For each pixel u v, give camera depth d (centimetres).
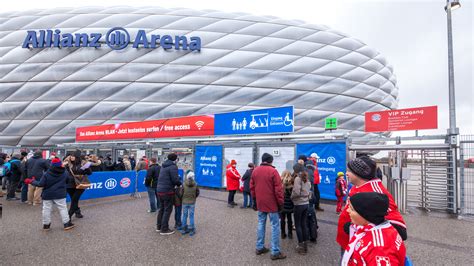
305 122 2492
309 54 2617
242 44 2527
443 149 786
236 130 1088
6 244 435
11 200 830
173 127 1330
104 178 895
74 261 367
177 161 1306
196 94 2420
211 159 1180
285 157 963
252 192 416
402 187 760
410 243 467
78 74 2381
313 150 902
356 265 153
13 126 2377
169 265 358
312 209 464
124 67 2395
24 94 2381
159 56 2425
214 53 2475
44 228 512
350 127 2661
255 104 2455
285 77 2516
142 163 1047
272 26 2639
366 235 151
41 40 2389
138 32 2378
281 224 487
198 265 359
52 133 2361
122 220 600
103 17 2492
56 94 2367
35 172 738
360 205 152
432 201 789
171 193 503
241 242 456
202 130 1217
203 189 1166
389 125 1016
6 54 2459
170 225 566
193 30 2503
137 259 377
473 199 757
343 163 830
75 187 594
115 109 2356
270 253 405
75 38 2383
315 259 382
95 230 518
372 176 225
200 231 521
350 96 2705
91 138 1736
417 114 958
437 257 401
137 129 1488
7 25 2547
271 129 978
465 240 484
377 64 3014
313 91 2562
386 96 3125
